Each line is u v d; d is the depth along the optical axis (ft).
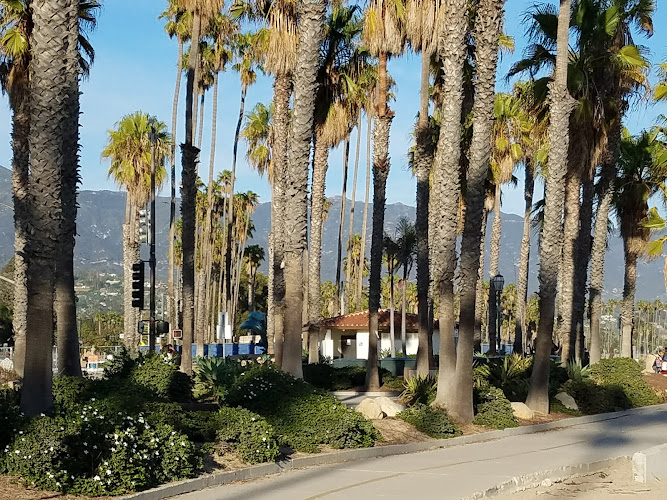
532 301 323.37
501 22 67.31
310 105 62.13
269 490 38.24
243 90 193.57
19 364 94.84
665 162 120.06
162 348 129.08
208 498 35.91
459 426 63.52
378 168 95.71
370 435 52.70
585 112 83.10
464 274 66.08
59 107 38.96
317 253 110.01
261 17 84.48
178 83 163.32
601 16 84.07
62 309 58.18
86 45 81.56
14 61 85.97
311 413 51.06
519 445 57.88
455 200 68.13
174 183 175.32
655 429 69.31
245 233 252.62
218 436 44.65
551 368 88.48
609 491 41.55
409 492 37.99
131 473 35.32
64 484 33.73
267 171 193.26
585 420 75.72
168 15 165.17
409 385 74.38
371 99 129.70
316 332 109.09
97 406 39.45
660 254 115.65
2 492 32.68
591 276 107.55
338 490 38.40
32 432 34.81
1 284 207.51
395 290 315.99
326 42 95.76
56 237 38.93
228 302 260.62
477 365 92.48
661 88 88.53
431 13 82.23
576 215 109.29
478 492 37.93
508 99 141.38
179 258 278.05
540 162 128.57
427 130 92.84
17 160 93.97
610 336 224.94
